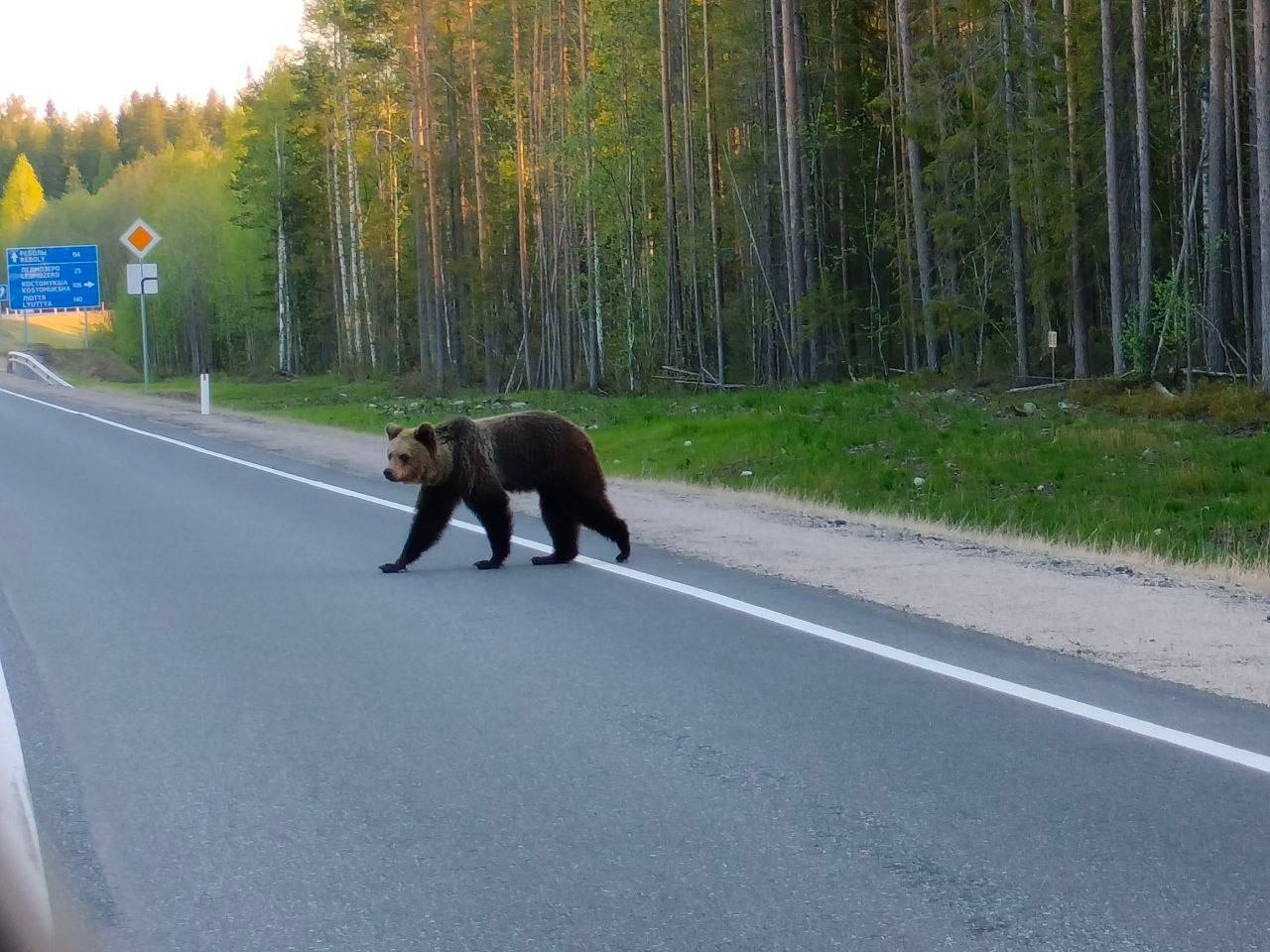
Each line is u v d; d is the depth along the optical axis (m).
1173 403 25.11
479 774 5.83
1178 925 4.24
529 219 57.50
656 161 47.66
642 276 48.09
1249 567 12.08
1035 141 31.81
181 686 7.36
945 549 11.91
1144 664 7.60
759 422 25.31
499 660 7.88
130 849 5.00
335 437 25.45
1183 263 28.36
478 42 52.22
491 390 53.81
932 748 6.11
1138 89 28.55
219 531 13.28
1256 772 5.70
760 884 4.61
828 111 42.28
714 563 11.28
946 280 39.19
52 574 10.91
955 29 37.75
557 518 11.23
